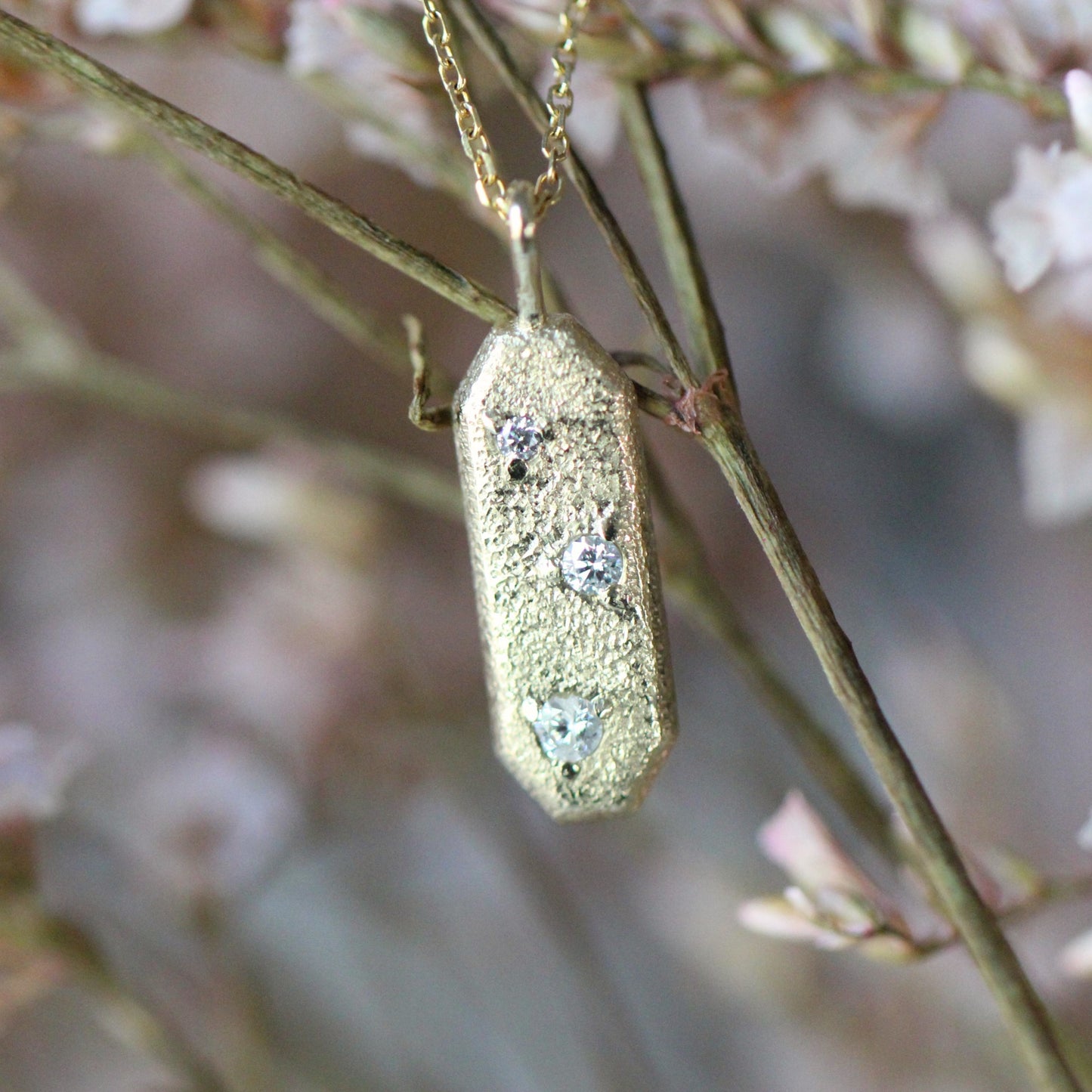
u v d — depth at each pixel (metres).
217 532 0.31
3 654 0.29
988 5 0.19
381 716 0.25
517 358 0.18
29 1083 0.27
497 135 0.28
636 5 0.19
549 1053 0.27
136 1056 0.27
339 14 0.19
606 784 0.19
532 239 0.18
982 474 0.30
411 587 0.29
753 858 0.26
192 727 0.27
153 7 0.20
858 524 0.31
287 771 0.25
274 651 0.25
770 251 0.30
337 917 0.28
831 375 0.31
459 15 0.19
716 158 0.25
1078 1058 0.20
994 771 0.24
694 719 0.29
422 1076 0.26
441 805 0.28
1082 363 0.21
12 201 0.30
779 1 0.19
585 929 0.25
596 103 0.20
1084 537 0.30
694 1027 0.26
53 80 0.20
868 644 0.29
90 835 0.25
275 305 0.32
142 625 0.29
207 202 0.20
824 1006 0.25
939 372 0.28
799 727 0.20
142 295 0.31
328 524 0.24
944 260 0.21
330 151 0.30
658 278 0.30
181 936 0.25
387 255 0.18
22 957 0.20
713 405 0.18
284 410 0.32
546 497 0.18
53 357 0.22
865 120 0.20
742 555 0.30
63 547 0.31
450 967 0.28
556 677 0.19
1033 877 0.19
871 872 0.26
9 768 0.20
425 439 0.32
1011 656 0.29
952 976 0.23
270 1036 0.24
